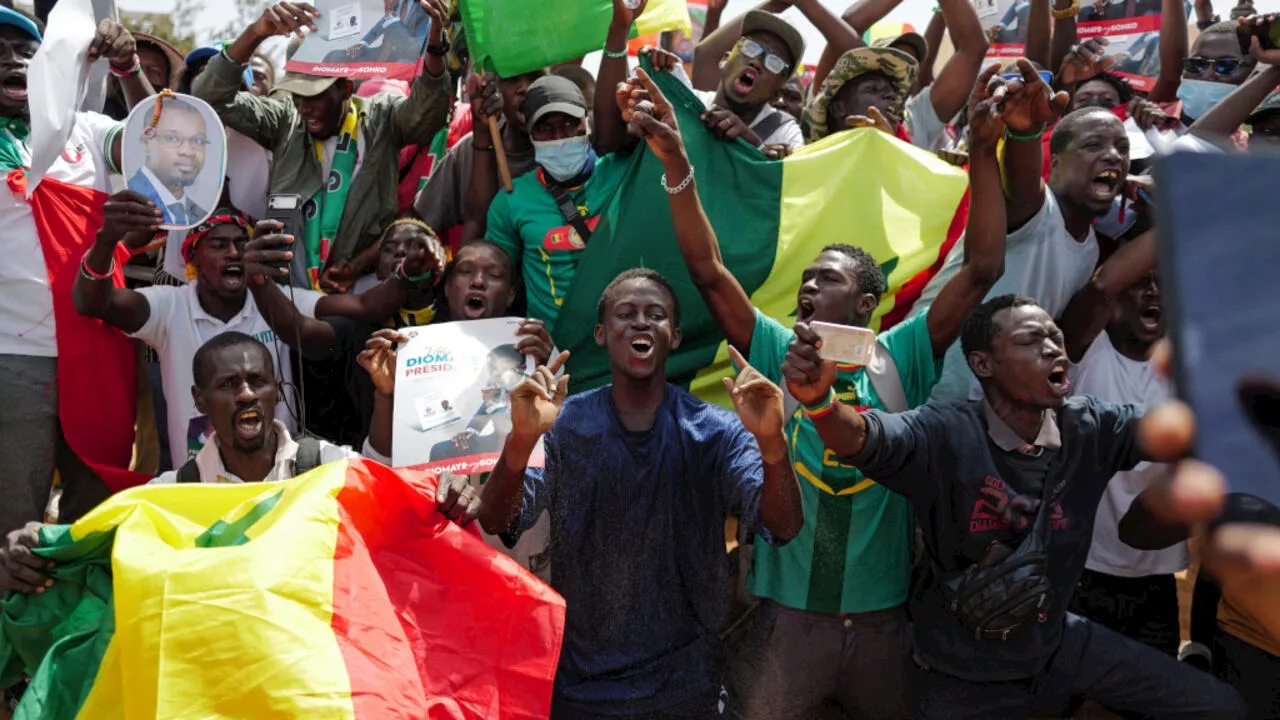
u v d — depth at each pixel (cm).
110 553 366
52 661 351
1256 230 95
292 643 318
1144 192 526
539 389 364
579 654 410
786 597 445
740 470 396
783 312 544
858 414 397
